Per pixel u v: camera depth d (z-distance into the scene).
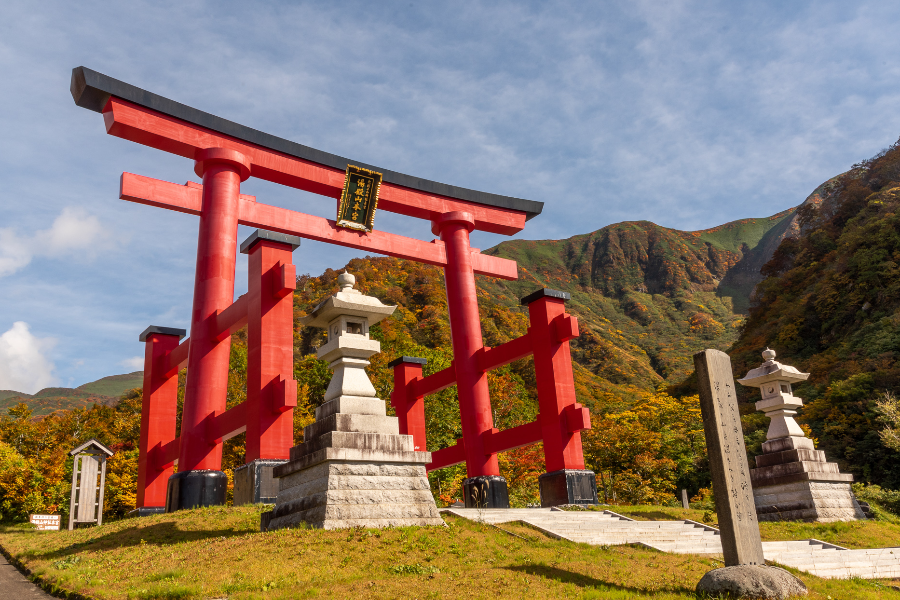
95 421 54.53
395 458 13.08
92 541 15.18
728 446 10.17
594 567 10.81
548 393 22.02
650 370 138.62
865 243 65.38
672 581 10.13
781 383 24.34
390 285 108.19
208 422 20.67
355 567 9.96
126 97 20.66
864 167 93.75
